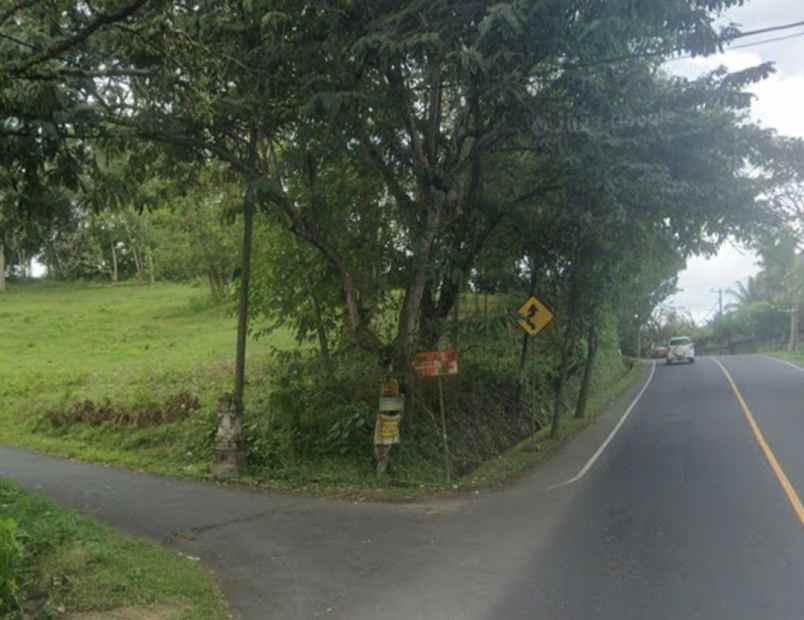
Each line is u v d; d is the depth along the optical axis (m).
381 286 13.27
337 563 7.24
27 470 12.46
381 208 13.65
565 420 20.84
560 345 19.86
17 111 8.80
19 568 5.94
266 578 6.79
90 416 16.11
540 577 6.63
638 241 14.98
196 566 7.05
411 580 6.64
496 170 14.83
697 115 11.96
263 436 12.80
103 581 5.98
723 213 12.60
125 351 28.17
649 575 6.58
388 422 11.88
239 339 12.43
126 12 7.53
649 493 10.22
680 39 9.38
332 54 9.90
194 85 9.52
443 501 10.40
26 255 11.57
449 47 9.14
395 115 11.48
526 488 11.23
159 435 14.42
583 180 11.99
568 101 10.52
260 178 10.94
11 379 21.92
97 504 9.88
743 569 6.64
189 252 38.12
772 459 12.28
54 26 8.77
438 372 12.41
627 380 34.91
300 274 14.04
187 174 13.14
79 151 10.79
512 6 8.38
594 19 9.02
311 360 13.75
